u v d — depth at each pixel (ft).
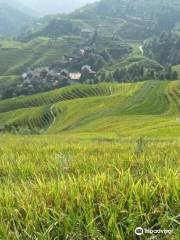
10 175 20.38
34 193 12.62
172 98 578.25
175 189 10.81
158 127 308.40
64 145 43.06
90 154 31.65
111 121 422.82
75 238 9.65
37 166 23.18
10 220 10.66
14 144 52.01
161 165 20.40
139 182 11.40
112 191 11.51
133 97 628.28
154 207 10.44
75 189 11.83
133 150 31.19
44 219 10.37
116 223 9.77
